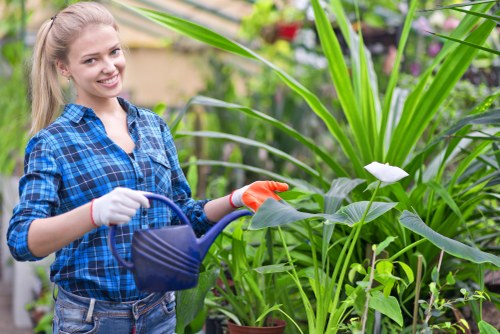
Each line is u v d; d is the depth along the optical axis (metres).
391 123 2.98
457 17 4.63
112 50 2.06
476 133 2.86
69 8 2.09
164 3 7.06
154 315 2.09
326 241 2.27
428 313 2.18
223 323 2.89
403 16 4.73
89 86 2.05
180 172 2.27
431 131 2.92
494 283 2.79
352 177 4.03
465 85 3.62
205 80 6.53
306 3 6.11
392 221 2.62
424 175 2.83
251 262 2.91
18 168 5.71
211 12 6.84
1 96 5.72
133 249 1.87
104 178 2.02
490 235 2.69
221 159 5.62
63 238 1.83
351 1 5.36
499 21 2.26
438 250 2.63
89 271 2.01
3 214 6.20
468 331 2.59
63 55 2.07
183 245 1.88
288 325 2.65
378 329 2.35
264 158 5.45
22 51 5.80
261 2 6.29
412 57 4.80
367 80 2.79
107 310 2.02
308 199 2.86
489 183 2.56
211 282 2.52
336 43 2.74
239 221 2.82
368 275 2.19
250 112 2.75
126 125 2.17
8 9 6.18
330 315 2.32
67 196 2.01
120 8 6.96
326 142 5.49
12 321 5.44
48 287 5.16
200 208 2.18
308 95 2.68
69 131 2.04
